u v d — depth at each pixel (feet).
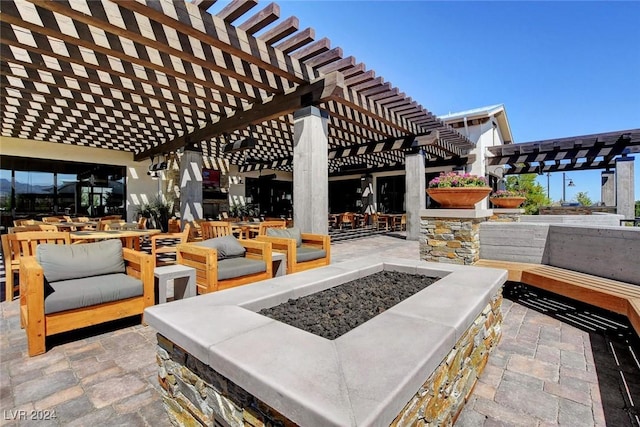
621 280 10.19
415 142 25.94
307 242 15.90
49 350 7.88
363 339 4.46
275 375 3.52
